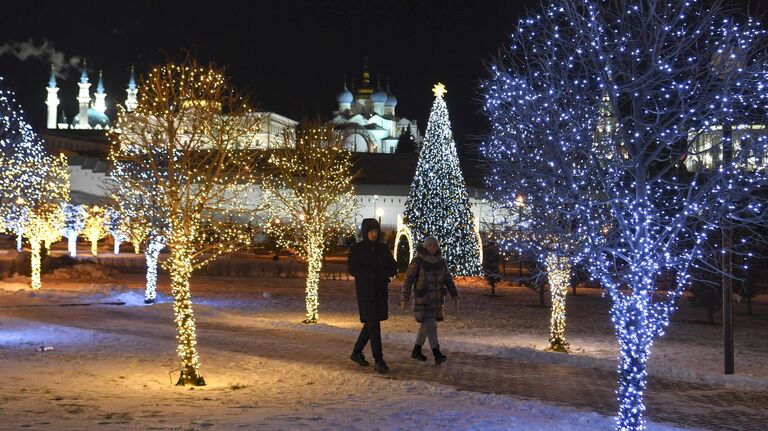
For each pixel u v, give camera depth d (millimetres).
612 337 20578
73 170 85375
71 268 41875
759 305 32062
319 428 8656
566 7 9828
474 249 40375
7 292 28984
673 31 9508
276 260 56281
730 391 12359
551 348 17219
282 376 13055
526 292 36156
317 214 22703
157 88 15477
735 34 9266
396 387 11938
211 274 47938
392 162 101125
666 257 8461
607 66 8891
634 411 8273
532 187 13016
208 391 11680
